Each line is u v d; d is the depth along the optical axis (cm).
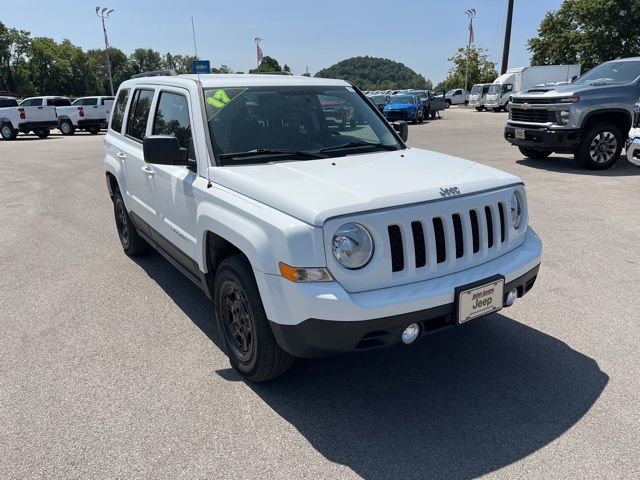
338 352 289
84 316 448
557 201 801
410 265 288
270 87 417
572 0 4972
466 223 307
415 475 258
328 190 295
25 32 10231
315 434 290
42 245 661
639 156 861
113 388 337
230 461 270
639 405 309
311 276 271
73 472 263
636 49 4669
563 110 1010
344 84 466
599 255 567
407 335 284
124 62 12281
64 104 2852
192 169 380
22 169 1385
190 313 452
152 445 283
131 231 577
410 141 1711
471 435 287
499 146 1516
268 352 312
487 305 305
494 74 6425
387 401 321
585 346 380
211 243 354
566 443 278
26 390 336
